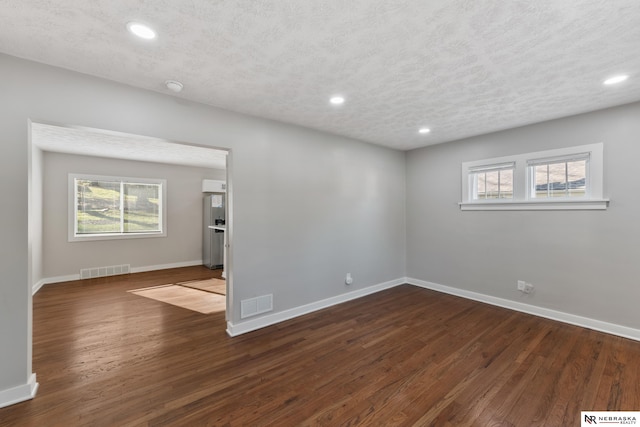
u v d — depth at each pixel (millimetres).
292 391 2039
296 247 3498
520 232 3578
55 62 2002
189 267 6445
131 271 5852
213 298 4176
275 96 2625
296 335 2949
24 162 1925
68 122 2084
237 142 3002
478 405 1887
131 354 2547
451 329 3068
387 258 4668
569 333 2936
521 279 3576
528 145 3484
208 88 2449
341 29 1667
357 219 4207
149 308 3746
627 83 2373
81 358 2469
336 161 3936
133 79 2271
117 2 1421
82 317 3420
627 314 2832
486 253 3914
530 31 1684
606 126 2928
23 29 1630
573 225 3160
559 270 3262
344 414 1811
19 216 1909
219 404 1899
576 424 1710
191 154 5180
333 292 3898
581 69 2141
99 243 5504
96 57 1945
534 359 2443
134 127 2375
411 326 3158
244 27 1644
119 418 1765
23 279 1922
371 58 1991
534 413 1808
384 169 4613
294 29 1666
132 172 5871
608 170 2922
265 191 3217
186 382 2137
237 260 2994
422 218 4715
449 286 4367
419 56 1963
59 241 5086
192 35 1715
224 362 2420
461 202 4145
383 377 2205
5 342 1860
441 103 2809
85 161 5340
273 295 3281
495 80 2324
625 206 2832
